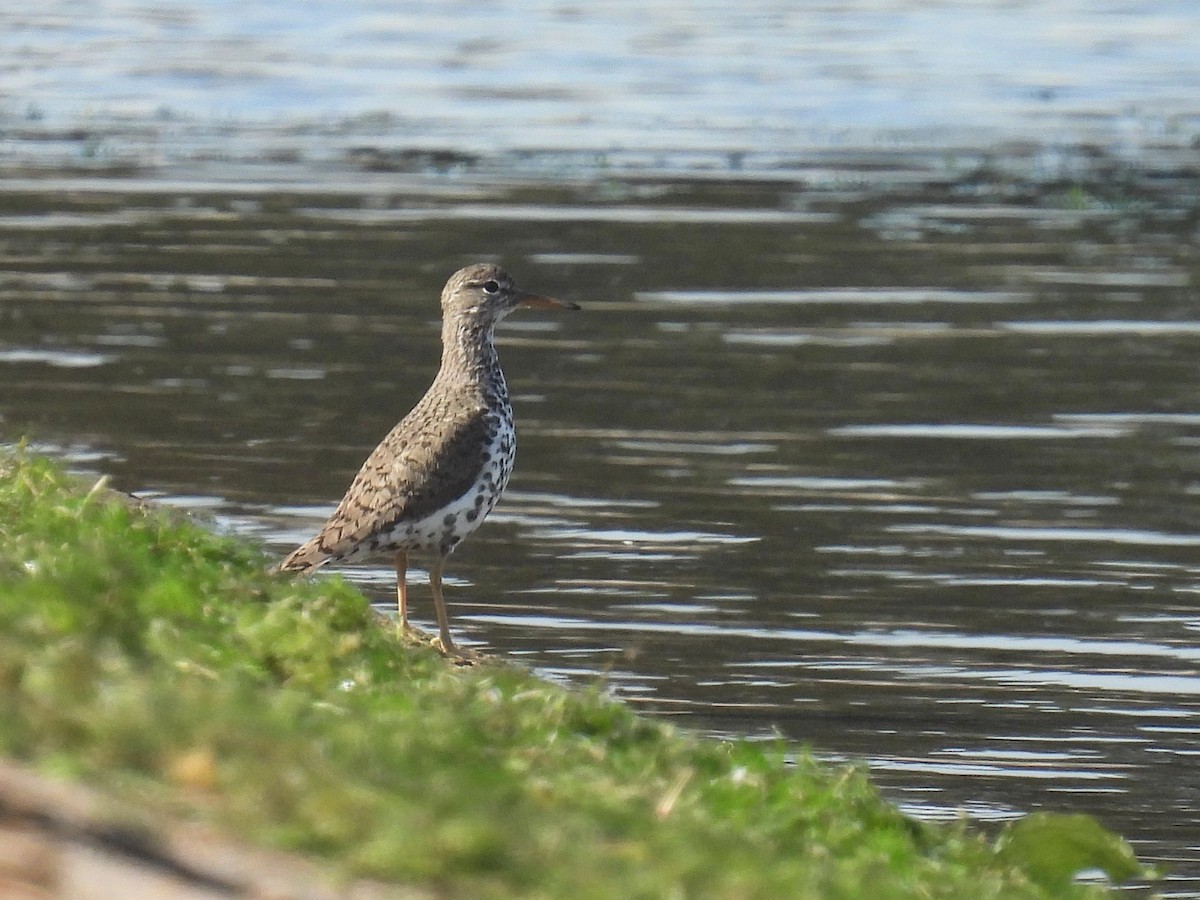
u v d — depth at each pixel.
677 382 21.17
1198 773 12.98
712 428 19.64
